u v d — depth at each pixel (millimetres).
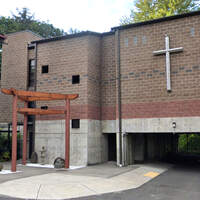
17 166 16188
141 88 16094
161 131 15289
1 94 21875
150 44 16141
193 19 15180
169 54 15500
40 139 18234
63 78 18000
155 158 21922
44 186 10031
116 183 11133
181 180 12656
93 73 17625
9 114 21422
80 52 17609
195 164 19141
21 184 10297
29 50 20672
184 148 33656
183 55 15180
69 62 17922
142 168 15383
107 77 17969
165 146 26312
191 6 26422
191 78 14836
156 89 15664
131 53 16641
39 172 13500
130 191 10078
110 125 17484
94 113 17312
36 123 18547
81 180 11273
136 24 16578
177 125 14898
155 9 28109
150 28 16281
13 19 40781
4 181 10844
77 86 17344
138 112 16031
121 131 16422
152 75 15852
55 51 18625
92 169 14703
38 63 19234
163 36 15852
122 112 16500
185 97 14867
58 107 17922
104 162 17750
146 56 16172
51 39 18797
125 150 16406
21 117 20516
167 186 11258
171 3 26297
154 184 11648
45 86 18672
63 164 15289
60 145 17422
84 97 16969
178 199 9086
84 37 17609
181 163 19625
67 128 15164
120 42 17109
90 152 16625
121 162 16109
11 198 8531
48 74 18672
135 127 16016
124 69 16750
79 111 17000
